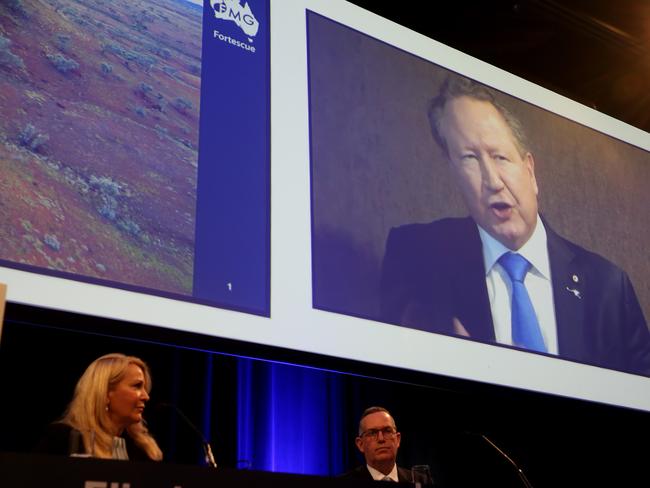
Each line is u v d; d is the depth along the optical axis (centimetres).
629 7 434
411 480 288
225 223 264
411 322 290
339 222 291
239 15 307
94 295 230
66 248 231
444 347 293
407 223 309
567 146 382
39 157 238
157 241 248
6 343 334
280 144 291
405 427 433
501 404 430
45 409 335
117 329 232
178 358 375
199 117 277
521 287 326
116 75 266
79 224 236
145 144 260
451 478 428
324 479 147
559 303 333
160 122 267
